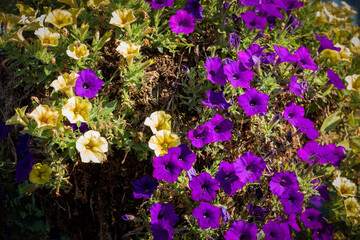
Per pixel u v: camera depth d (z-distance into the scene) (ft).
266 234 3.06
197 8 3.33
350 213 3.43
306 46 3.84
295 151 3.51
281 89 3.32
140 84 3.19
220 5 3.43
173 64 3.32
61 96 3.18
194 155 3.03
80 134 3.11
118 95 3.22
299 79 3.45
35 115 2.86
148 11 3.37
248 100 3.15
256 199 3.23
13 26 3.28
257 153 3.30
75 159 3.12
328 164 3.57
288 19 3.47
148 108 3.22
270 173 3.25
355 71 3.92
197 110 3.20
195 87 3.23
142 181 3.08
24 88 3.22
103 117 3.13
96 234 3.42
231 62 3.20
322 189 3.38
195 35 3.41
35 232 3.94
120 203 3.27
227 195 3.20
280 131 3.40
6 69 3.29
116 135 3.12
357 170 3.80
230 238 2.99
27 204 3.94
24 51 3.30
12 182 3.83
